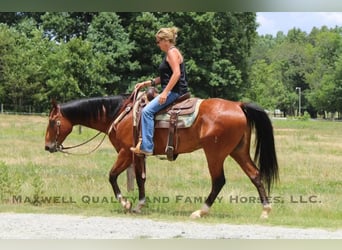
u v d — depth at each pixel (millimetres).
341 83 88375
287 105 104438
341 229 8125
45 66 32969
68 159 18156
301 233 7781
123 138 9523
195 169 16594
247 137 9312
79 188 11891
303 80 109375
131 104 9641
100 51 48094
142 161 9539
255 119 9297
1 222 8258
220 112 9062
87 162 17422
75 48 31156
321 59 102188
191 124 9102
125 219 8711
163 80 9375
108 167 16375
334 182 14906
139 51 50969
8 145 22047
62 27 51500
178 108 9211
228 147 9094
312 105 97812
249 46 57938
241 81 53375
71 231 7742
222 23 53250
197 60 52188
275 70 109250
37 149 20891
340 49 99375
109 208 9758
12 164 16500
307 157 20844
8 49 46781
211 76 51812
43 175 14094
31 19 54094
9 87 46438
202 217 8992
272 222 8617
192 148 9258
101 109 9867
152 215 9156
